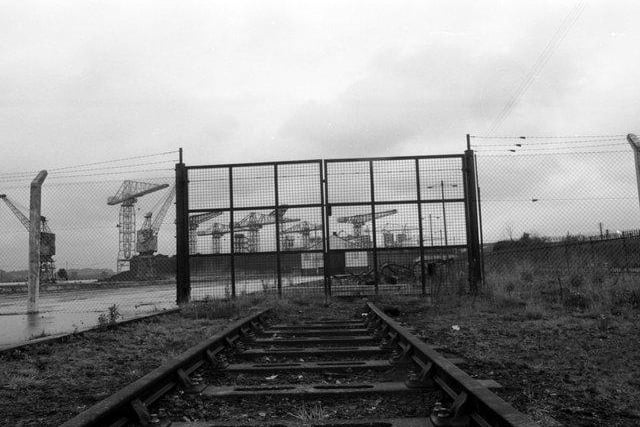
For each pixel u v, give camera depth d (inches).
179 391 175.6
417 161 589.9
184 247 599.5
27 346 275.6
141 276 1886.1
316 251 588.4
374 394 168.6
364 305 490.0
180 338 319.6
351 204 590.9
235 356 246.4
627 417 149.6
